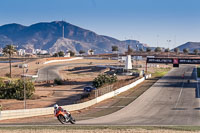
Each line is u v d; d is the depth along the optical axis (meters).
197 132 22.66
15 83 74.19
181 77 115.50
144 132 21.45
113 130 22.03
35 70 158.75
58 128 22.89
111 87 67.00
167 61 105.12
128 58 128.00
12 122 32.47
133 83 83.44
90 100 51.41
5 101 66.69
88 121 33.81
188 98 60.06
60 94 81.50
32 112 38.91
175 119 36.72
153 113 42.28
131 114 41.25
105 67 161.88
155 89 76.62
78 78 126.44
